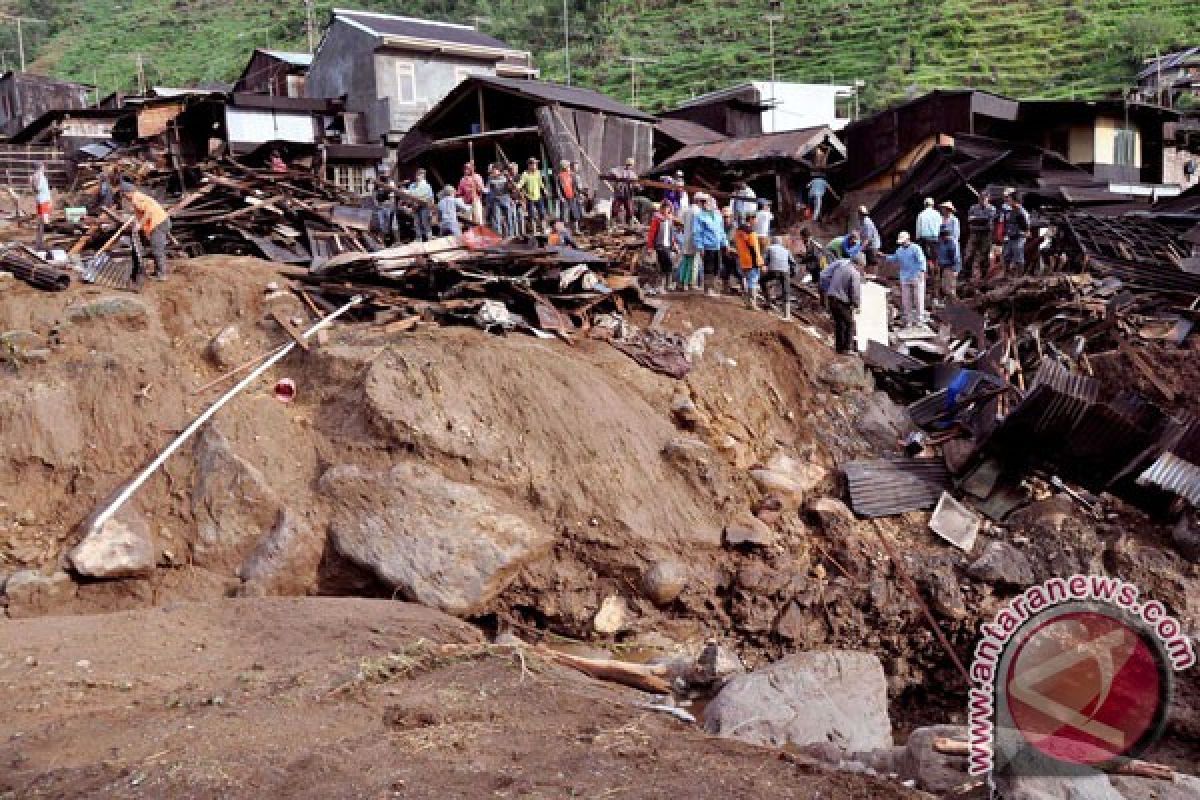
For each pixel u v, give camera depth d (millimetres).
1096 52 63906
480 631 11969
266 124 34562
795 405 18422
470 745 7367
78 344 15297
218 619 11141
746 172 33438
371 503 13656
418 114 37469
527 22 78688
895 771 7953
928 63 66250
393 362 15008
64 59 91250
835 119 47438
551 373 15680
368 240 20484
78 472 13859
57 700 8508
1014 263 23547
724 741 7914
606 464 14922
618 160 29328
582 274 18375
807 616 14703
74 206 27766
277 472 14078
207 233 20031
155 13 102500
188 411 14656
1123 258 22484
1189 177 36844
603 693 9727
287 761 6957
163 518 13570
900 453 17844
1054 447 16312
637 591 14250
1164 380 18391
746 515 15438
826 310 21781
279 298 16828
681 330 18859
